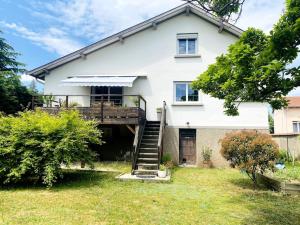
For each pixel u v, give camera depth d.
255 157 11.54
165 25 20.70
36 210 8.01
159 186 11.80
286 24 5.95
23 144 11.65
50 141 11.70
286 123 34.62
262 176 12.41
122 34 20.47
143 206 8.71
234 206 8.91
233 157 12.05
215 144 19.30
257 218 7.77
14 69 30.56
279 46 5.99
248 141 11.80
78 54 20.80
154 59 20.55
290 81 6.49
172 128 19.73
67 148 11.53
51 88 21.16
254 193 10.71
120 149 20.17
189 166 19.19
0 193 10.12
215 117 19.53
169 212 8.16
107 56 20.97
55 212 7.85
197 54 20.08
